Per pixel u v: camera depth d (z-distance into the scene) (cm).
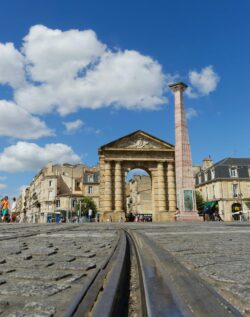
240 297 249
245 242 765
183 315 196
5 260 455
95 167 10194
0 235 1042
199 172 8544
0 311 224
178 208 3894
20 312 218
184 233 1177
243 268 382
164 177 5291
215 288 284
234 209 7131
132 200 9806
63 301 247
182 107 4022
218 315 200
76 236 1006
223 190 7162
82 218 6638
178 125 3978
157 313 201
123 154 5275
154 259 453
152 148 5284
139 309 242
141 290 277
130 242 757
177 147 3959
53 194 9219
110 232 1251
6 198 3397
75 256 505
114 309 213
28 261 450
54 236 1016
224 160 7594
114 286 263
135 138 5334
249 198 7088
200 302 229
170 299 233
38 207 10375
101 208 5097
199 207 7750
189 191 3853
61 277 335
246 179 7212
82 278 333
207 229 1533
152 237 945
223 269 375
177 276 324
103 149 5212
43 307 228
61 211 8612
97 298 241
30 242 778
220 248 616
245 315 211
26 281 319
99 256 509
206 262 427
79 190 9575
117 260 417
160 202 5178
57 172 9712
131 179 10212
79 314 203
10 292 273
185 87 4078
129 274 370
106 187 5119
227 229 1527
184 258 468
